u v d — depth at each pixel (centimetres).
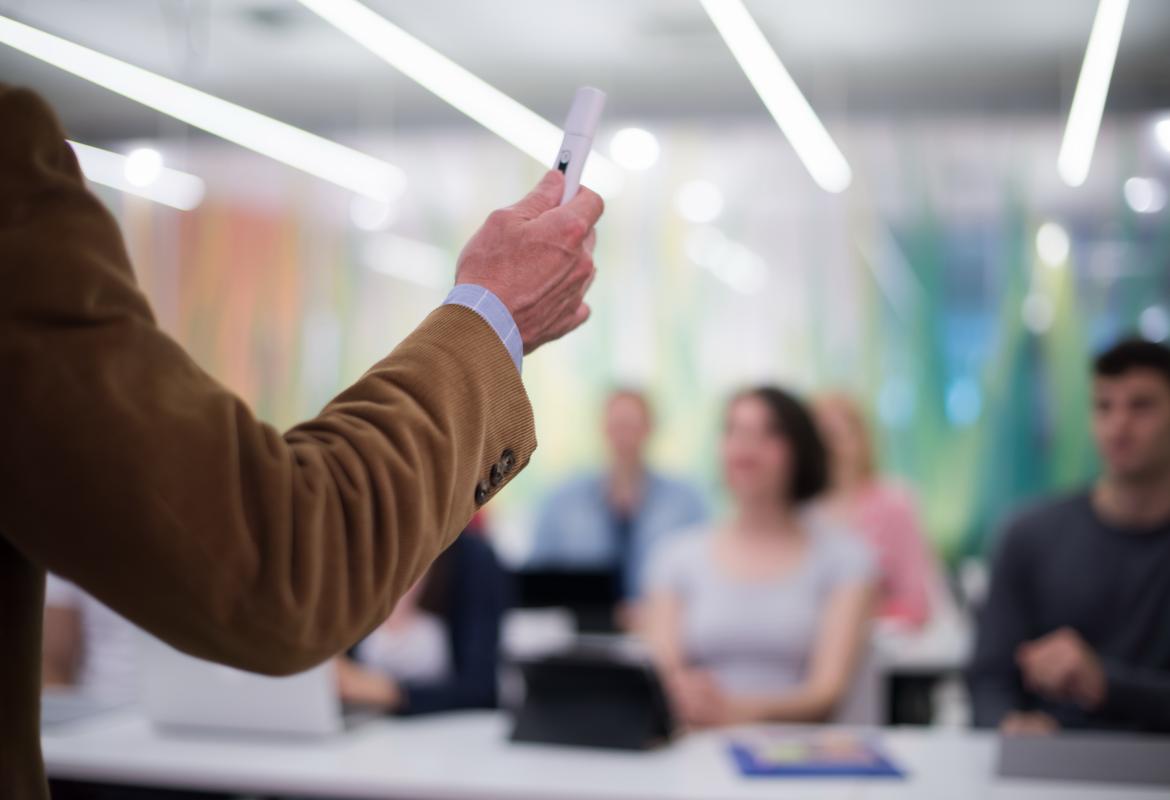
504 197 677
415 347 63
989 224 631
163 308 682
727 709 242
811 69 599
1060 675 218
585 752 215
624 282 667
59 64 341
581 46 560
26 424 49
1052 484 609
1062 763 192
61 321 51
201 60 557
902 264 640
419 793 190
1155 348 237
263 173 682
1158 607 237
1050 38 546
